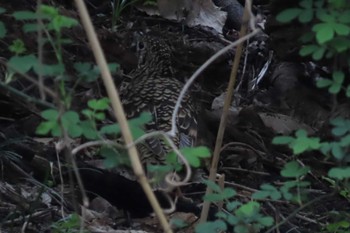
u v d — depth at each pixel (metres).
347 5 6.45
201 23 15.01
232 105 12.82
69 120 6.28
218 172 11.64
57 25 6.16
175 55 13.55
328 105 12.43
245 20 8.25
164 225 6.14
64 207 9.76
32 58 6.14
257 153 11.98
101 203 10.10
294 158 10.52
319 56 6.48
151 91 11.15
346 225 8.12
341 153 6.61
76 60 12.07
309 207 10.60
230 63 13.88
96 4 14.98
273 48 12.27
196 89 13.20
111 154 6.46
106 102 6.51
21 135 10.60
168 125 10.69
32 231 9.10
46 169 10.17
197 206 10.11
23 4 11.66
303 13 6.48
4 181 9.98
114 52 13.20
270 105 12.76
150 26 14.66
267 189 6.97
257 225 6.89
